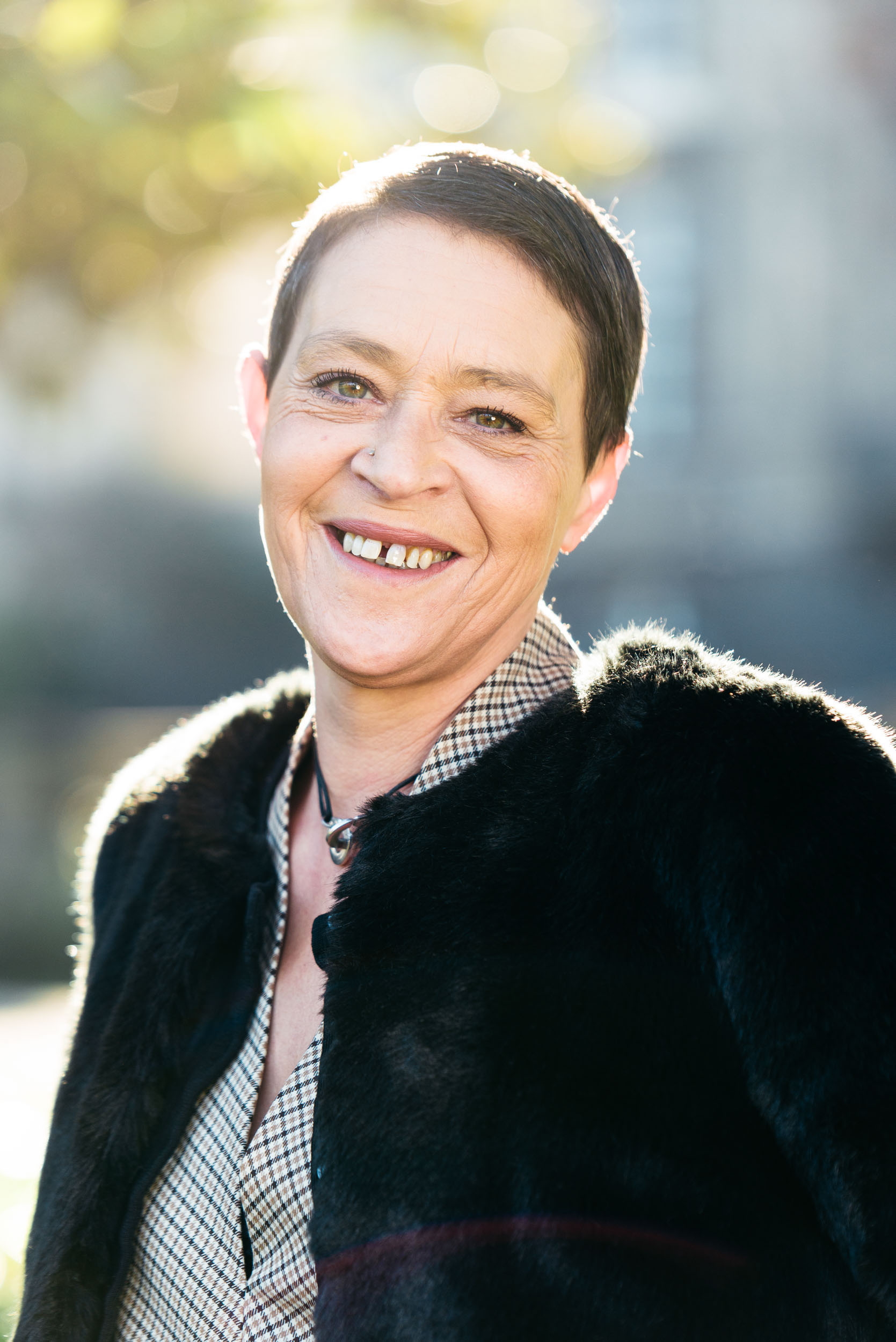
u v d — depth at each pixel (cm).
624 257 147
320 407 144
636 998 115
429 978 123
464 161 140
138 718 1494
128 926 165
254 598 1766
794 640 1622
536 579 146
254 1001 150
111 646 1705
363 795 153
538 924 121
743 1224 110
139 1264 145
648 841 119
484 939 122
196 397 1759
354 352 140
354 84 379
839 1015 107
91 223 338
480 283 137
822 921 109
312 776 165
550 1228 113
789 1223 111
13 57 318
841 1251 106
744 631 1636
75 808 1023
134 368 1695
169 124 323
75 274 354
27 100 312
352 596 144
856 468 1655
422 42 391
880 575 1634
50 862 911
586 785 124
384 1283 117
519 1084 117
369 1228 119
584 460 151
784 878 111
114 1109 149
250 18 323
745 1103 112
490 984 120
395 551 143
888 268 1653
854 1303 111
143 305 371
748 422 1683
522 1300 112
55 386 399
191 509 1781
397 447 137
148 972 154
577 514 157
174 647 1734
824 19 1644
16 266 348
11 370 392
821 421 1667
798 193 1664
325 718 157
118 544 1762
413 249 138
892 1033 106
